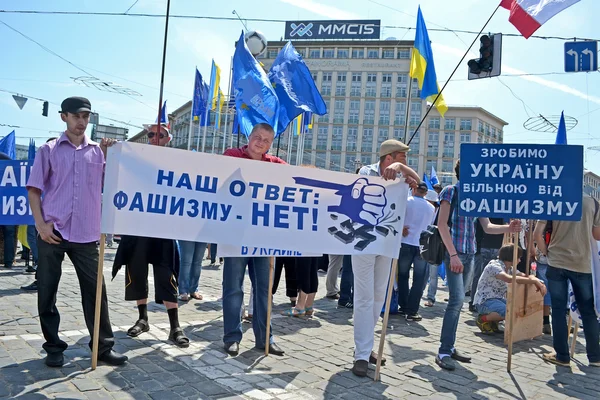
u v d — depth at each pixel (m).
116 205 3.58
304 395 3.47
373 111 85.69
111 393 3.17
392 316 6.79
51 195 3.55
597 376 4.48
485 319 6.01
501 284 6.03
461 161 4.47
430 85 7.43
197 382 3.52
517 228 4.53
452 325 4.50
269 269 4.36
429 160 85.12
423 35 7.46
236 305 4.40
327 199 4.09
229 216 3.91
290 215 4.04
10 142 9.53
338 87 86.56
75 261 3.67
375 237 4.09
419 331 5.89
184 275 6.57
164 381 3.48
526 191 4.35
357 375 3.98
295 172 4.05
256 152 4.33
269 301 4.35
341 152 86.06
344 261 6.99
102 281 3.66
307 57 87.19
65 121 3.60
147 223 3.67
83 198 3.60
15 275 7.66
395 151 4.28
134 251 4.60
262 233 3.98
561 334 4.79
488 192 4.41
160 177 3.72
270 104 5.40
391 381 3.93
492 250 7.87
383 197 4.14
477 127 84.75
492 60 10.46
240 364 4.03
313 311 6.55
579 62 12.06
